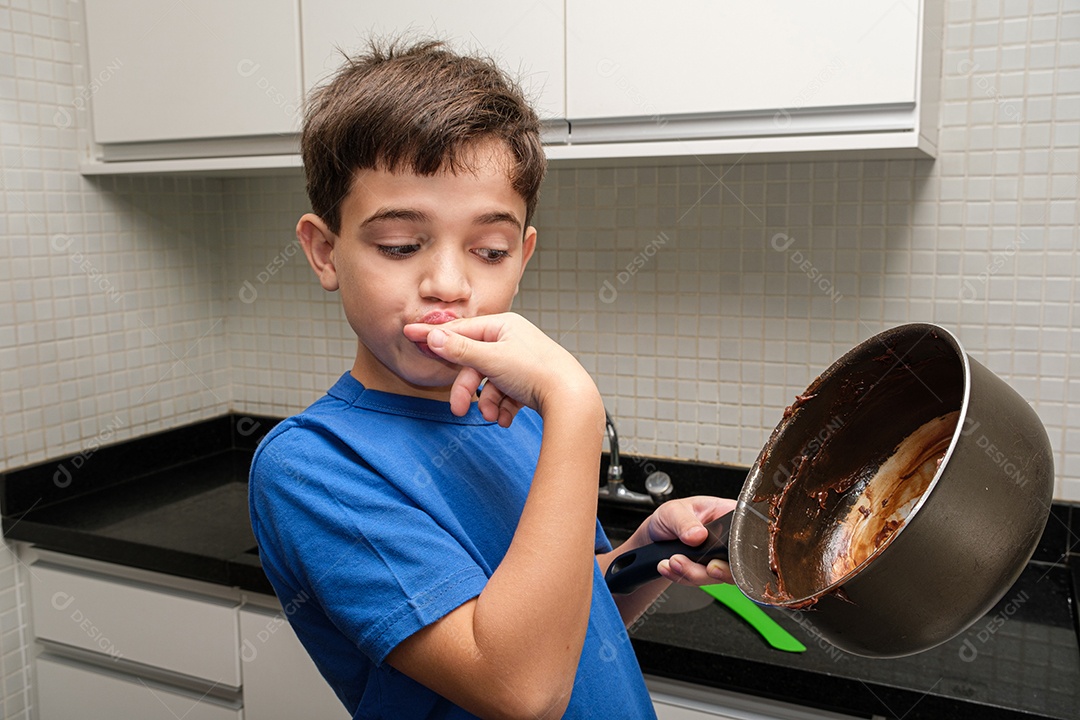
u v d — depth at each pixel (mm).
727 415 1531
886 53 1062
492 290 613
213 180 1883
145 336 1758
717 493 1544
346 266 610
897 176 1357
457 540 609
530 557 537
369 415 649
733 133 1175
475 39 1268
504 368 569
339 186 602
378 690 631
